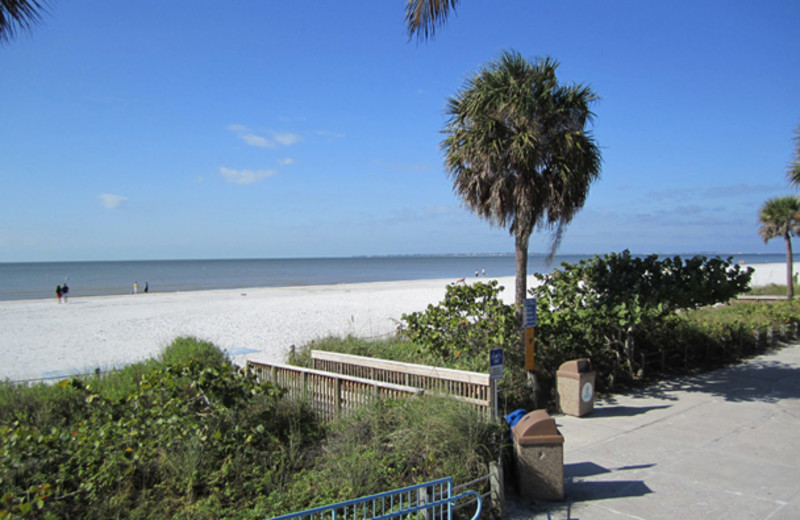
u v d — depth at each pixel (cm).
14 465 527
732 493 561
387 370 884
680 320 1294
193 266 18625
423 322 1007
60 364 1455
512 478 589
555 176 973
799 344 1565
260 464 579
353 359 943
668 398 966
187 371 656
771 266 8831
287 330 2036
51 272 12988
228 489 518
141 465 559
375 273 10831
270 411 693
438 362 953
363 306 3088
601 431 779
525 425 567
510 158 970
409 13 637
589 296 1058
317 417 779
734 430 777
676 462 652
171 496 520
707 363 1267
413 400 686
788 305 1969
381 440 620
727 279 1058
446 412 602
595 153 1006
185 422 605
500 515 500
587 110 983
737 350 1380
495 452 577
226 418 636
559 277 1120
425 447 571
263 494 520
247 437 598
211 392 630
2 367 1413
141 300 3803
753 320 1628
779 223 2597
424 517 448
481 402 724
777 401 939
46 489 489
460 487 490
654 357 1174
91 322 2420
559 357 1034
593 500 550
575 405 848
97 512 495
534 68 976
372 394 773
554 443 554
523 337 999
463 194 1068
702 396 978
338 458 571
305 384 884
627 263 1090
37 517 477
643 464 647
